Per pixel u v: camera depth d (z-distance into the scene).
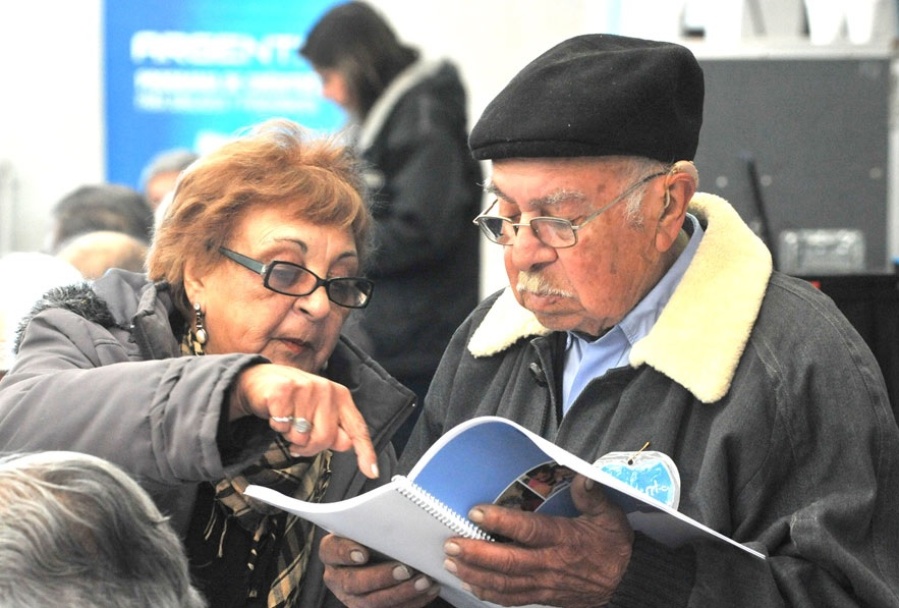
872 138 4.09
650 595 2.03
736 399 2.17
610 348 2.35
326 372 2.62
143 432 2.01
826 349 2.16
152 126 6.90
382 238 4.70
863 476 2.10
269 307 2.39
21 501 1.61
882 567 2.11
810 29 4.21
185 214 2.44
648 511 2.00
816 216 4.10
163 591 1.67
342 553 2.13
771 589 2.04
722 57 4.12
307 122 6.87
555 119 2.13
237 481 2.38
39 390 2.11
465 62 7.21
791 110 4.09
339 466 2.58
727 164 4.11
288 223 2.39
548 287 2.21
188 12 6.82
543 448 1.86
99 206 4.87
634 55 2.20
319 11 6.78
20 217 7.85
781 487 2.16
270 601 2.46
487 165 5.11
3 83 7.71
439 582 2.14
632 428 2.24
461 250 4.83
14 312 2.82
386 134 4.79
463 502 1.96
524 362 2.46
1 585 1.55
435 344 4.76
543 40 7.00
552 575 1.96
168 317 2.47
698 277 2.27
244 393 1.99
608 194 2.17
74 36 7.70
